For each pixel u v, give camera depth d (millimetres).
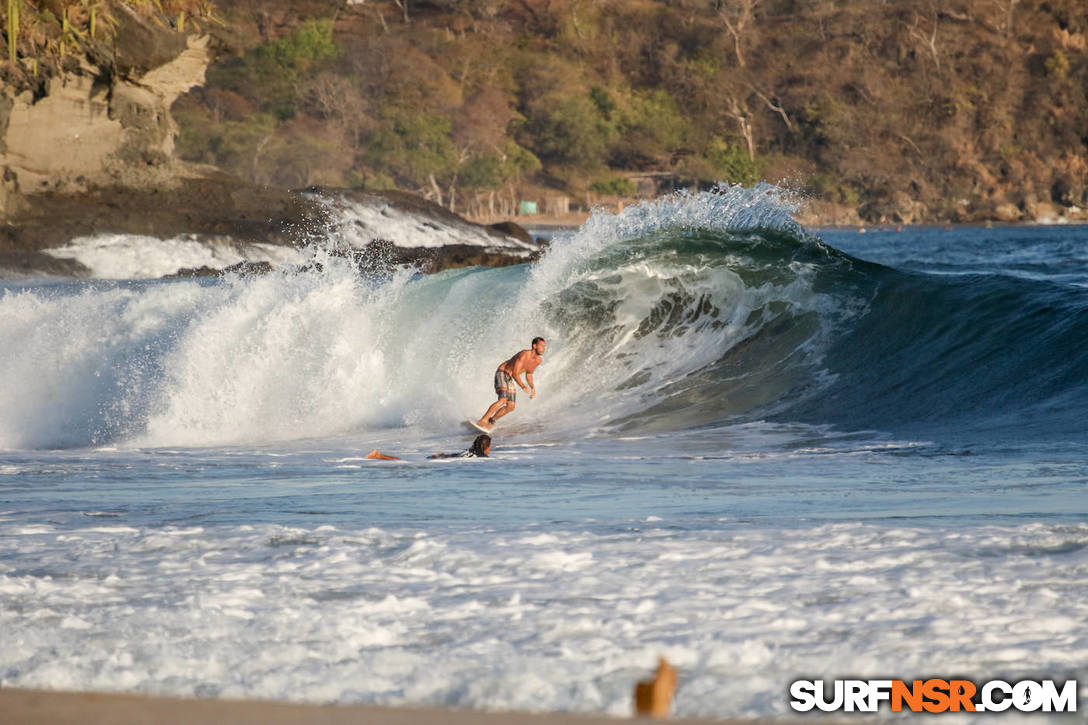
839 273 68562
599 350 68125
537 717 9594
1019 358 55750
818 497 30766
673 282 70688
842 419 53656
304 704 10680
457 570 19562
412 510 29359
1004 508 27297
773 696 11125
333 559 20891
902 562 19344
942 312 62438
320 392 65312
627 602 16578
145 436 62250
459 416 61781
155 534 24281
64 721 9789
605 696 11125
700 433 53125
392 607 16531
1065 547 20422
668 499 31062
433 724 9367
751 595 16906
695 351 67125
